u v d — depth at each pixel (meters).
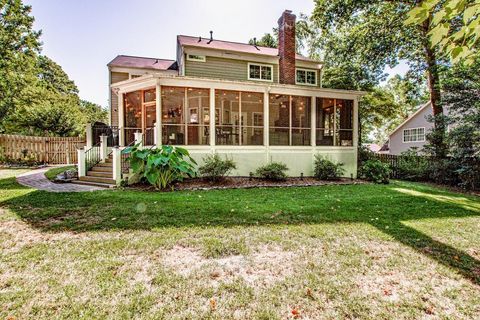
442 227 4.64
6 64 18.28
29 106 19.95
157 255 3.32
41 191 7.15
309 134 12.91
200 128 11.37
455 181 11.07
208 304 2.36
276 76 15.02
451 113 11.80
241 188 8.70
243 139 12.95
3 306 2.27
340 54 17.50
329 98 12.10
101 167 10.02
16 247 3.48
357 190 8.67
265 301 2.42
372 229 4.47
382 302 2.43
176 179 8.72
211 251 3.47
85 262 3.10
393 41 15.41
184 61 13.31
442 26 1.95
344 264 3.18
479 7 1.78
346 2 14.70
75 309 2.24
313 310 2.30
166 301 2.39
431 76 13.69
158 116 9.69
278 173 10.21
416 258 3.38
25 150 14.80
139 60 17.31
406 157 13.64
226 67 14.12
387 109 24.25
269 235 4.09
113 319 2.13
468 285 2.75
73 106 23.50
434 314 2.27
